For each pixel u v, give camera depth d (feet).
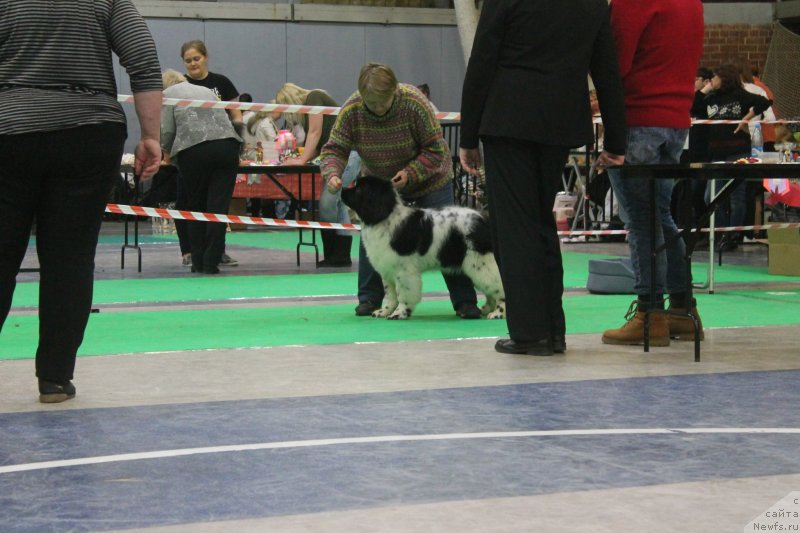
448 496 11.23
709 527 10.19
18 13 14.90
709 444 13.39
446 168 25.96
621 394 16.57
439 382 17.60
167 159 40.01
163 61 70.64
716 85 47.85
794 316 26.40
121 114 15.62
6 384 17.52
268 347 21.45
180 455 12.92
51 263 15.81
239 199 62.54
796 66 62.08
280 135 48.88
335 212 39.32
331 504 10.96
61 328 15.90
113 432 14.12
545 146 19.75
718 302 29.27
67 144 15.08
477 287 25.82
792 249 36.42
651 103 21.02
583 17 19.48
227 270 39.14
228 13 71.31
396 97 25.13
